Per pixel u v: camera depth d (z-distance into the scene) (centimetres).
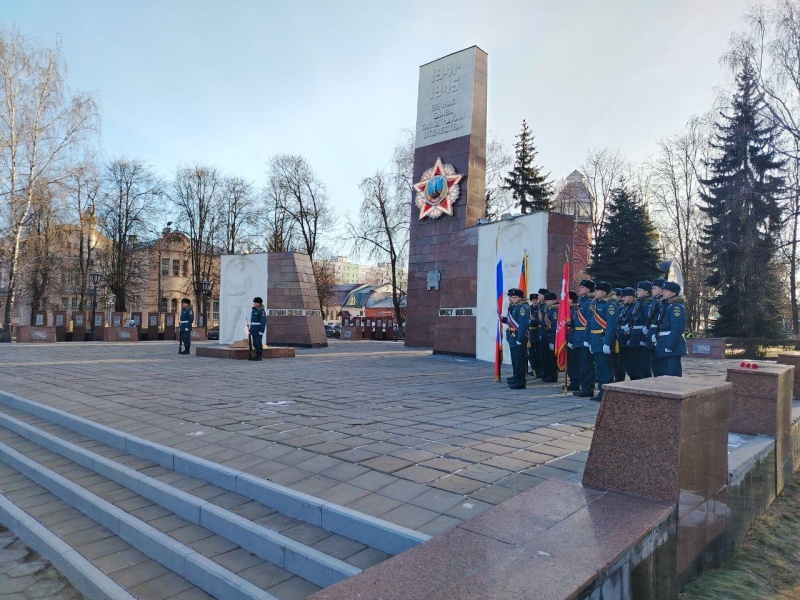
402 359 1734
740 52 2472
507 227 1571
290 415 737
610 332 886
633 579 297
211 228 4488
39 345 2491
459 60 2184
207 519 448
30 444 736
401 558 283
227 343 2298
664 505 351
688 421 373
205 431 648
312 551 370
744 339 2711
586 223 4309
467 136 2142
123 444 638
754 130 2864
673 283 855
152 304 5303
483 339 1661
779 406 635
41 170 2780
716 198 3062
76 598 399
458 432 634
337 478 471
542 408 816
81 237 3653
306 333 2250
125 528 464
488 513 342
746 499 505
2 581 423
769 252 2798
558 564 268
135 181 4159
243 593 351
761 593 377
